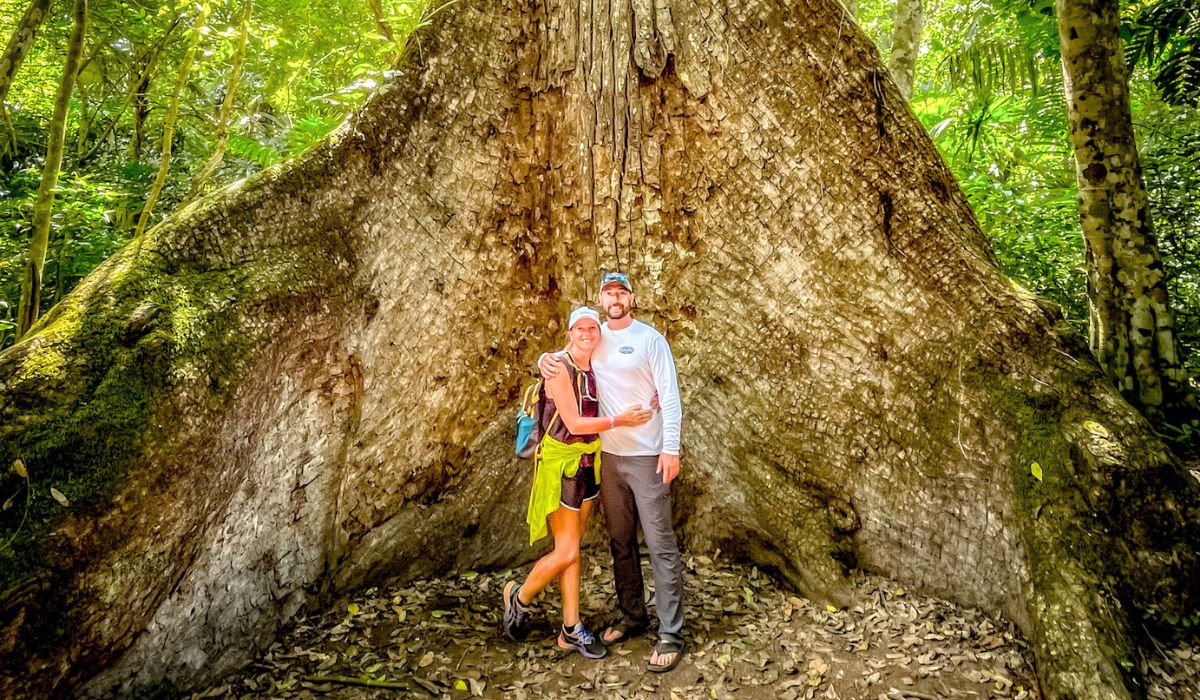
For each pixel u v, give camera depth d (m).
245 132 8.34
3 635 2.29
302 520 3.37
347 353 3.54
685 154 3.94
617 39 3.91
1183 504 3.10
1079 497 3.11
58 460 2.55
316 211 3.55
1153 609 2.94
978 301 3.60
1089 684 2.67
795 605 3.54
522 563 3.97
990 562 3.34
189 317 3.01
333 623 3.36
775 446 3.87
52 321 2.97
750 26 3.85
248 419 3.08
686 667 3.08
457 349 3.87
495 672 3.06
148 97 10.69
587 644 3.15
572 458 3.14
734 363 3.95
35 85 10.70
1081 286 6.57
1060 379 3.38
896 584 3.56
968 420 3.48
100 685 2.57
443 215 3.84
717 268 3.95
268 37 5.36
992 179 7.33
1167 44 6.29
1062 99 7.68
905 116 3.84
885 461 3.65
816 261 3.81
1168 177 6.30
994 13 7.79
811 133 3.81
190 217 3.30
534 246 4.04
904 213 3.74
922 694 2.86
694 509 4.03
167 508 2.70
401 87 3.78
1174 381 4.55
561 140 3.98
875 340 3.73
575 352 3.16
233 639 3.02
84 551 2.49
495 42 3.91
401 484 3.72
